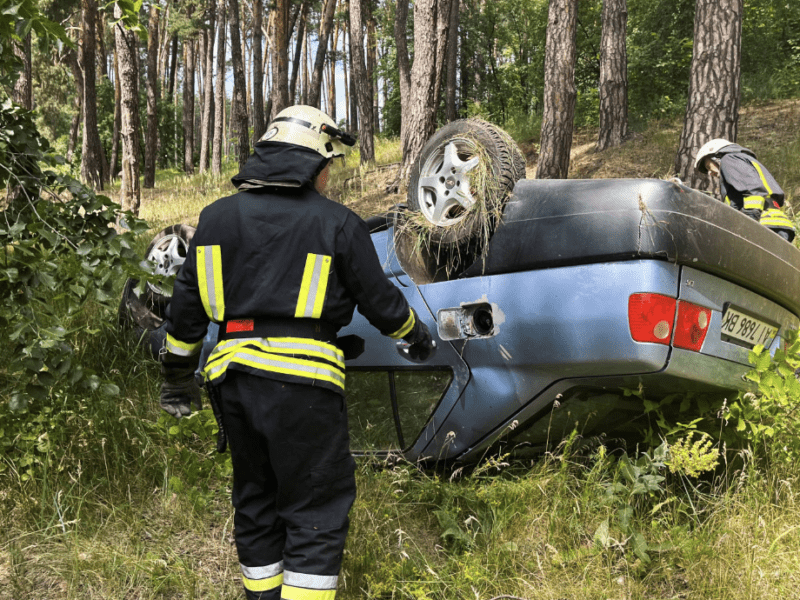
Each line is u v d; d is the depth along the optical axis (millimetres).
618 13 12695
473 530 2691
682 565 2422
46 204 2939
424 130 11641
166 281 2881
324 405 1920
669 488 2838
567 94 10805
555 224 2592
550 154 10945
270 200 1979
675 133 12133
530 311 2635
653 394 2650
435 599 2316
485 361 2811
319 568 1877
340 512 1951
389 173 14344
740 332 2775
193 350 2150
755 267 2693
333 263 1948
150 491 2939
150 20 26125
